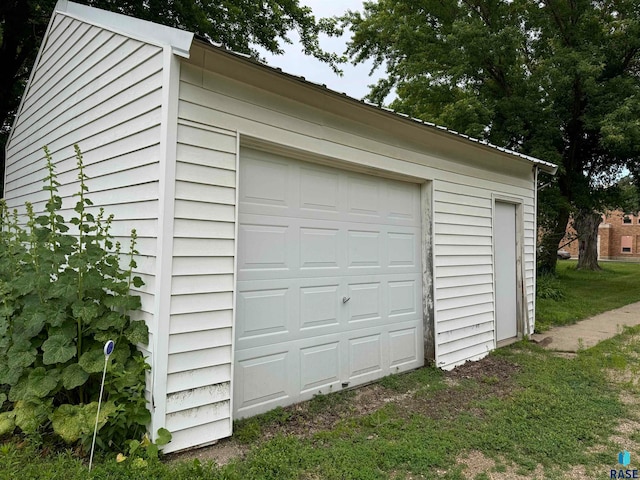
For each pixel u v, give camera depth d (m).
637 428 3.26
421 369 4.77
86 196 3.82
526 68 13.45
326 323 3.93
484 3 12.74
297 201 3.72
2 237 3.59
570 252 33.91
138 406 2.61
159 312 2.65
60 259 2.86
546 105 12.12
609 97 11.48
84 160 3.92
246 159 3.35
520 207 6.70
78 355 2.80
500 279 6.31
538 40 12.91
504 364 5.12
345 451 2.78
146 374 2.72
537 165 6.86
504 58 11.90
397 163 4.50
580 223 19.59
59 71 4.71
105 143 3.52
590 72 10.94
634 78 11.91
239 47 10.98
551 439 3.04
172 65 2.77
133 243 2.85
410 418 3.42
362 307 4.27
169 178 2.72
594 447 2.96
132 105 3.13
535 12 12.35
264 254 3.45
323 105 3.75
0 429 2.62
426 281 4.94
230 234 3.03
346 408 3.62
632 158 13.09
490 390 4.14
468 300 5.45
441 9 13.19
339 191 4.09
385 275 4.53
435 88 13.16
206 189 2.91
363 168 4.21
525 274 6.67
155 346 2.65
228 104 3.07
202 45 2.77
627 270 19.95
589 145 13.30
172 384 2.69
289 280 3.63
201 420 2.81
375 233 4.45
